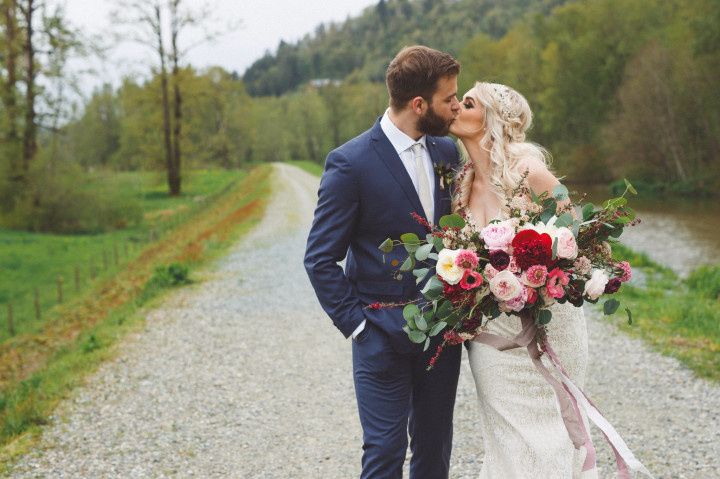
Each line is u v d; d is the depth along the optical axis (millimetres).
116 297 12289
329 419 5102
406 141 2732
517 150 2812
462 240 2533
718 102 37844
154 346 7484
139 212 30422
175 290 11023
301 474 4121
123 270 16891
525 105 2910
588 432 2846
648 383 5676
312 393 5750
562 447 2656
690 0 41344
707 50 36906
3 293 16219
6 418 5219
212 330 8188
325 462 4293
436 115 2660
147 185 45844
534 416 2705
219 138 73875
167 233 25328
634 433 4602
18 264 20016
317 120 98500
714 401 5137
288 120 107438
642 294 9836
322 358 6871
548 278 2465
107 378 6281
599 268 2584
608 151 46719
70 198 28688
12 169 28531
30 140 28766
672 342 6805
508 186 2766
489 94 2846
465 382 5879
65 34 27453
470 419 4949
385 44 185375
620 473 2561
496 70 62562
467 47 67188
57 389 5977
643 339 7039
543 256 2408
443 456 2906
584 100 51438
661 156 41562
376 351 2684
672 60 40844
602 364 6301
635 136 42188
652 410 5047
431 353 2738
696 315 7875
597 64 51156
